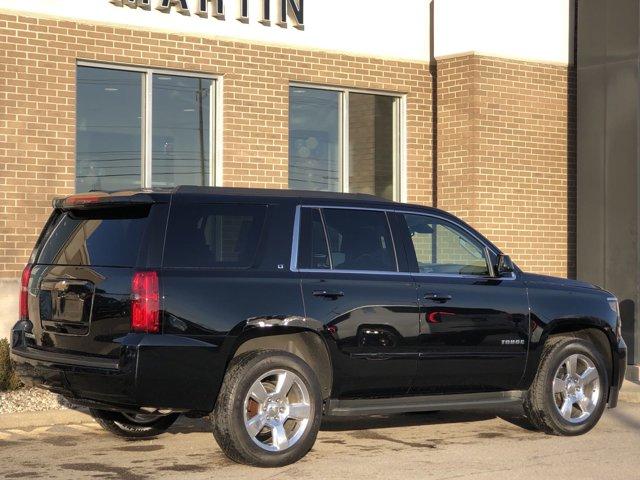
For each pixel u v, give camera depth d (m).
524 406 9.87
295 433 8.34
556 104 16.47
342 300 8.66
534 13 16.22
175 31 14.26
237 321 8.12
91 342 8.01
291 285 8.45
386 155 16.27
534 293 9.72
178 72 14.40
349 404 8.81
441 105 16.11
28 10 13.20
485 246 9.63
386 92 16.14
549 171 16.41
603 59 14.85
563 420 9.75
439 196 16.16
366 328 8.75
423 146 16.39
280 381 8.28
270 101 14.99
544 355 9.79
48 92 13.34
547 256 16.41
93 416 9.31
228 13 14.67
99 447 9.11
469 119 15.73
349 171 15.93
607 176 14.80
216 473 8.02
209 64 14.51
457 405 9.34
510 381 9.59
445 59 16.06
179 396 7.93
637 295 14.34
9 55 13.09
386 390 8.93
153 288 7.84
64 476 7.90
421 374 9.06
